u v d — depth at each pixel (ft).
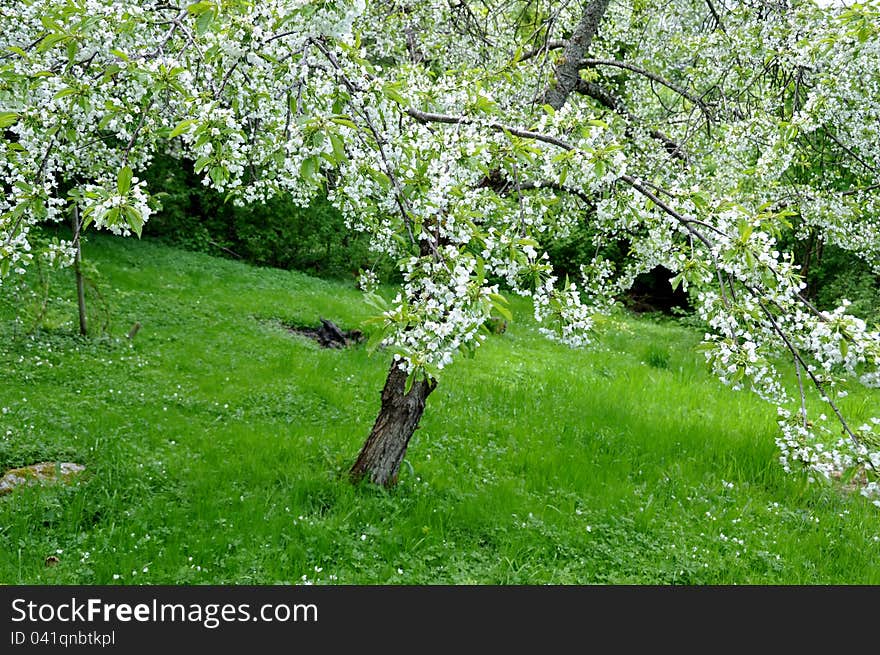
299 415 23.88
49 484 16.29
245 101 11.11
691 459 22.90
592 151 10.63
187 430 20.84
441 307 8.62
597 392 29.86
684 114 24.77
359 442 21.35
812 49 18.22
